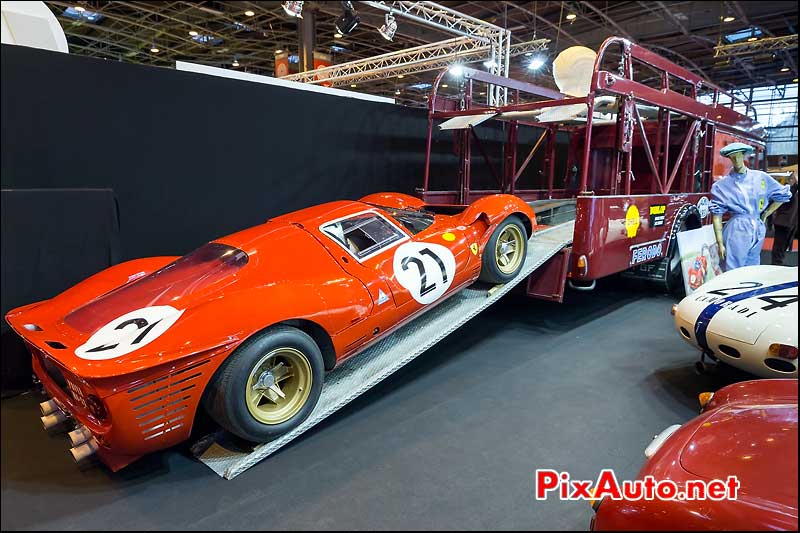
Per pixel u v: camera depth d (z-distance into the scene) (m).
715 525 1.57
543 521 2.18
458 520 2.19
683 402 3.30
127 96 4.23
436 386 3.59
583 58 6.80
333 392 3.03
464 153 6.43
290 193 5.68
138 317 2.47
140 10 12.25
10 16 3.60
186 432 2.44
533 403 3.31
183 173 4.70
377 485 2.44
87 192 3.54
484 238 4.09
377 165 6.69
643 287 6.68
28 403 3.32
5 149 3.62
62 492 2.40
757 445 1.86
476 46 10.05
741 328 3.13
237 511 2.26
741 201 5.16
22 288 3.29
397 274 3.34
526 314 5.41
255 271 2.79
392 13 8.46
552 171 7.71
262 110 5.27
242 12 12.48
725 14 12.93
